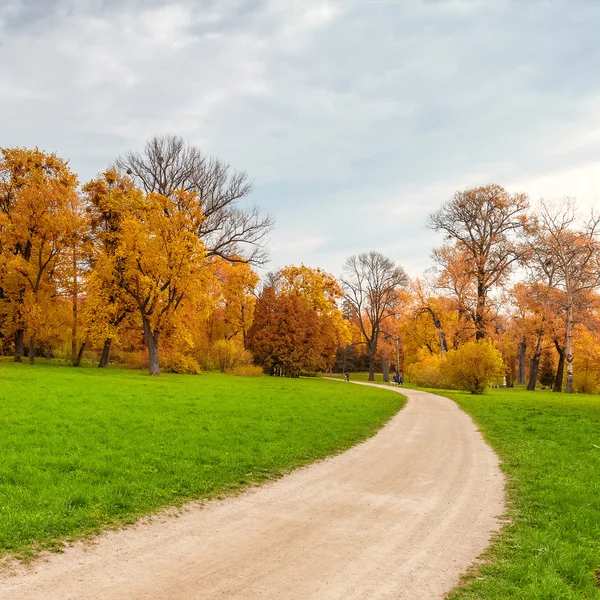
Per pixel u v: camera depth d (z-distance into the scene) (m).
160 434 14.40
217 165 44.88
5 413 15.74
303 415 20.33
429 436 17.06
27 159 38.53
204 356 51.16
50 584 5.66
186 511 8.52
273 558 6.58
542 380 63.78
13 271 36.25
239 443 14.09
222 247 45.06
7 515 7.45
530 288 45.41
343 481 10.91
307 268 65.69
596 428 18.59
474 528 7.92
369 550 6.92
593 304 42.28
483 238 44.72
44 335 37.28
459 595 5.62
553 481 10.76
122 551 6.72
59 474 9.77
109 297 37.94
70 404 18.50
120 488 9.16
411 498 9.62
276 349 56.53
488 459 13.37
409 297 55.91
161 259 36.28
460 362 38.62
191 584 5.76
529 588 5.75
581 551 6.89
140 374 36.66
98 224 40.44
